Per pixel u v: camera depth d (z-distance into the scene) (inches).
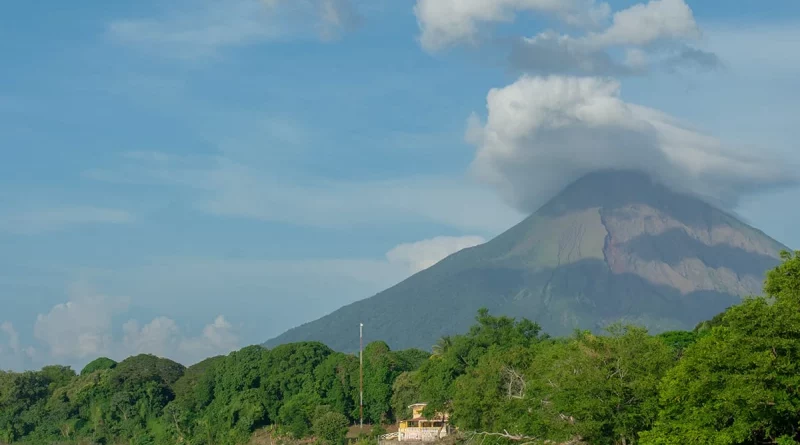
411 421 7066.9
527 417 4210.1
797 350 2856.8
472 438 4864.7
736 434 2874.0
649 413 3513.8
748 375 2832.2
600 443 3649.1
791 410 2785.4
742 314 2942.9
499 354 5142.7
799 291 2994.6
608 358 3732.8
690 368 3080.7
